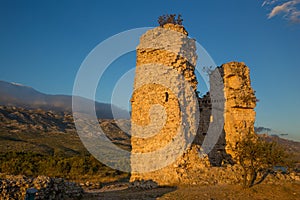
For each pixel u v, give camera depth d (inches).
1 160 1314.0
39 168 1236.5
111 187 839.7
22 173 1160.2
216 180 748.6
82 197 634.8
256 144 751.1
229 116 1034.1
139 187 751.7
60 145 2699.3
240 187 692.7
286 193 668.7
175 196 601.6
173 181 717.9
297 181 824.9
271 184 739.4
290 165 778.2
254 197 628.1
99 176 1176.2
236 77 1056.2
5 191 509.7
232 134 1013.2
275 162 736.3
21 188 530.3
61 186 600.1
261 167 789.2
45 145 2623.0
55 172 1192.8
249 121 1041.5
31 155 1496.1
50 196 559.5
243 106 1032.2
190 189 663.1
